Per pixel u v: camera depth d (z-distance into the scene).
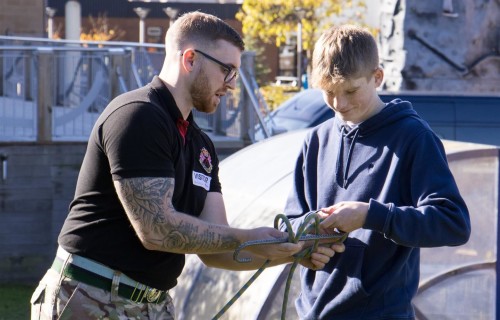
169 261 3.46
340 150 3.46
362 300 3.37
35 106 9.88
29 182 9.62
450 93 10.21
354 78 3.27
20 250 9.66
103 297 3.35
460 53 13.14
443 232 3.18
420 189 3.24
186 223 3.29
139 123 3.25
